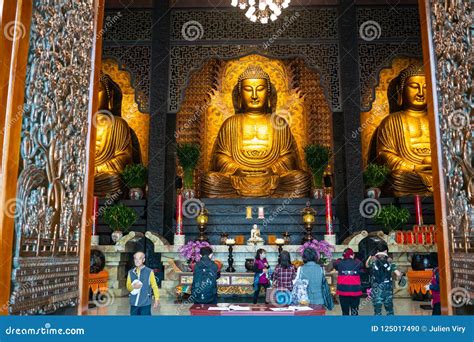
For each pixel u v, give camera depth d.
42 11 3.91
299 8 13.19
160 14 13.15
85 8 4.98
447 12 4.62
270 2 8.56
